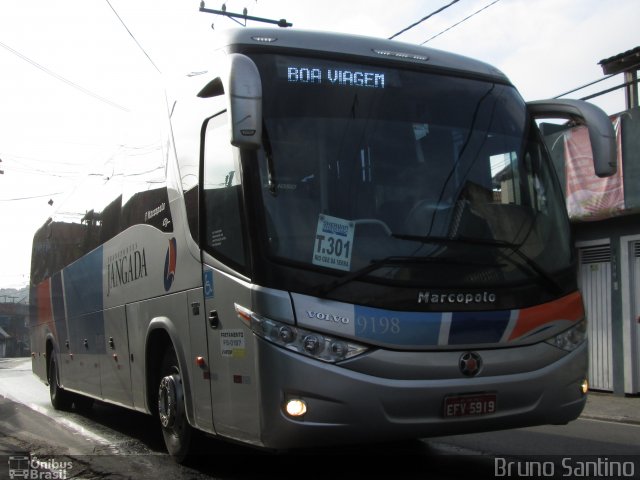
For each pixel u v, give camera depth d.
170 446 6.21
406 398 4.35
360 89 5.07
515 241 4.98
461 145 5.20
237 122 4.25
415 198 4.84
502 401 4.64
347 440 4.29
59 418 10.07
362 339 4.33
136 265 7.05
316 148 4.75
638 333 12.14
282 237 4.46
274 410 4.29
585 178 12.66
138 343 6.90
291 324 4.30
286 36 5.15
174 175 6.12
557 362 4.90
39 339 12.91
